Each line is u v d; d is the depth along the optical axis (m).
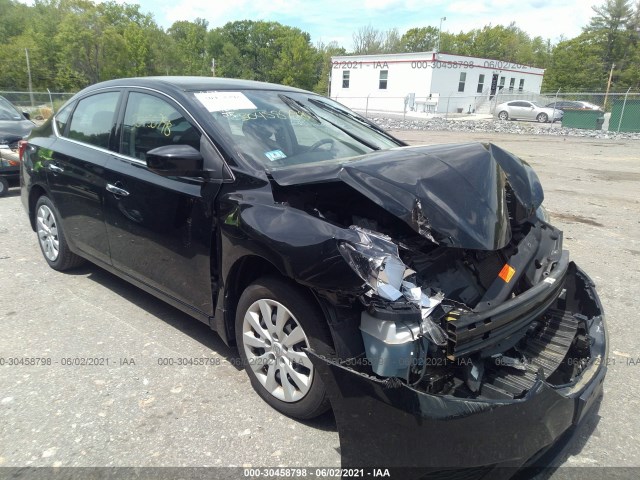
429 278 2.47
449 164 2.71
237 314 2.93
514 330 2.38
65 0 43.00
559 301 3.31
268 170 2.82
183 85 3.50
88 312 4.01
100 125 3.98
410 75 36.09
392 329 2.14
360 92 39.56
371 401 2.10
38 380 3.09
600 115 24.42
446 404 2.00
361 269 2.20
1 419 2.72
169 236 3.21
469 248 2.38
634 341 3.76
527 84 41.94
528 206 2.96
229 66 71.19
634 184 10.42
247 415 2.79
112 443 2.56
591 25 59.84
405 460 2.08
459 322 2.15
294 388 2.69
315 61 63.31
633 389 3.17
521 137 21.91
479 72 37.62
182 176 2.95
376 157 2.73
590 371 2.54
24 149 4.87
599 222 7.23
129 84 3.81
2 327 3.75
